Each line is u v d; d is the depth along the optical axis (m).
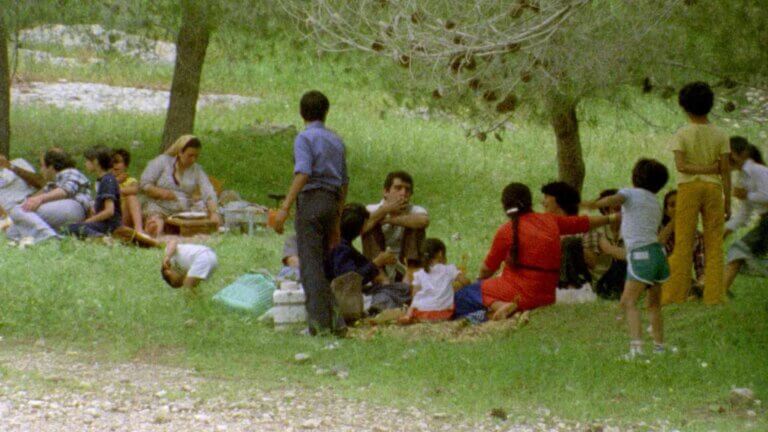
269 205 39.91
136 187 32.28
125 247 29.22
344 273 22.97
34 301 22.59
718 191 22.67
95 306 23.00
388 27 20.98
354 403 17.19
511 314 22.98
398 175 25.19
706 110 22.64
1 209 30.27
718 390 18.14
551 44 22.23
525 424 16.33
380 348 20.70
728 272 23.58
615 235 24.47
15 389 17.16
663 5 23.34
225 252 29.61
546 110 28.16
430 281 23.22
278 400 17.20
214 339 21.11
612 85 24.69
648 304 20.34
